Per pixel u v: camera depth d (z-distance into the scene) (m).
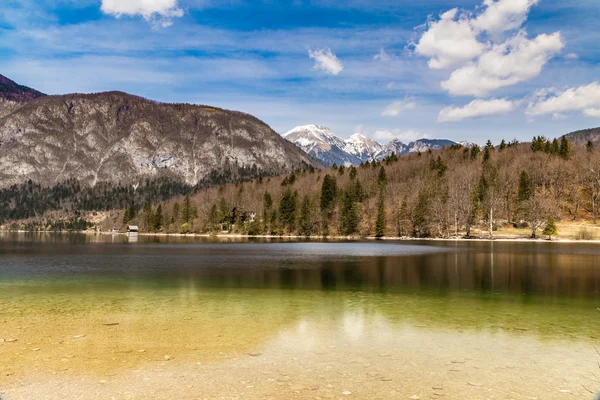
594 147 198.50
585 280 41.28
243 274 46.81
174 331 21.27
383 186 178.00
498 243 113.06
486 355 17.52
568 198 155.00
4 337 19.98
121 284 38.84
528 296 32.47
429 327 22.34
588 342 19.55
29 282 40.16
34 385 14.05
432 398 13.14
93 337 20.03
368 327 22.30
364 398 13.09
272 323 23.12
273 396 13.20
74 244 124.31
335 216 175.25
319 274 46.88
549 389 13.95
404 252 82.06
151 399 12.99
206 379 14.62
